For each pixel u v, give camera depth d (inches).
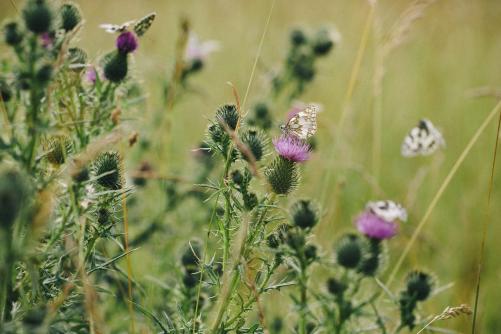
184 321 36.2
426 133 44.5
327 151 49.9
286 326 39.4
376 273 35.6
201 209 45.4
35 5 33.3
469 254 47.4
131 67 37.4
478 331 43.1
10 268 32.7
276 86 49.2
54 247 35.0
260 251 35.9
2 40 33.4
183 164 50.9
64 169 33.7
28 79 33.2
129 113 38.4
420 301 35.8
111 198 35.4
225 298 35.1
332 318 33.9
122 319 39.6
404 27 45.7
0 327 32.3
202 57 47.4
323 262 34.7
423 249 46.6
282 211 36.5
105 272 39.2
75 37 34.4
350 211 49.5
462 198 51.1
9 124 33.4
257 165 36.3
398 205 37.1
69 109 35.7
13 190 31.4
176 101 46.9
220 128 36.0
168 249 44.2
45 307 33.1
